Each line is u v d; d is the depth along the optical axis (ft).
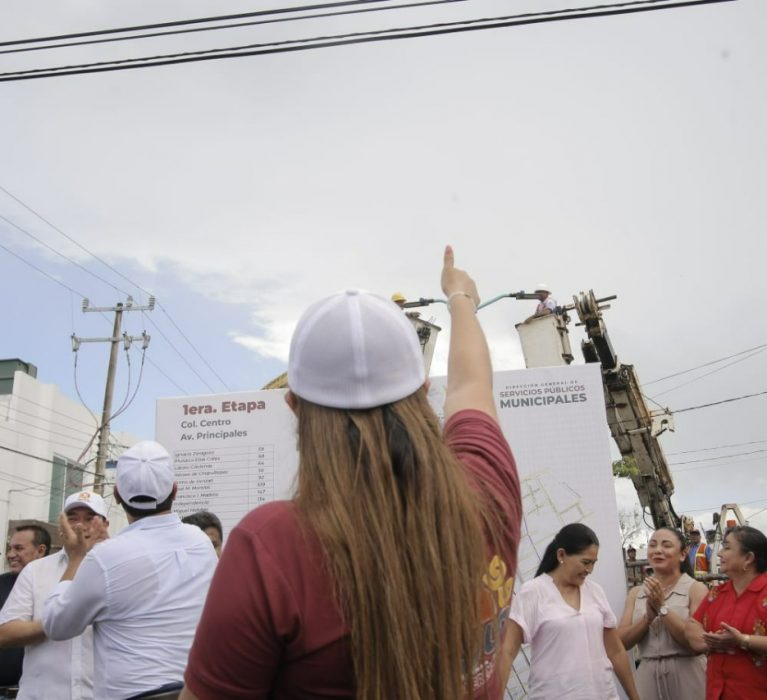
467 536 3.93
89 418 90.94
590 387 19.35
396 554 3.74
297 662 3.73
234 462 20.13
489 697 4.17
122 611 9.87
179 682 9.84
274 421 20.24
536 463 19.03
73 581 10.08
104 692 9.86
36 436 80.33
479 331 5.55
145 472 10.71
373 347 4.15
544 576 15.19
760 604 14.93
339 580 3.68
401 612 3.64
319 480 3.96
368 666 3.63
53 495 82.79
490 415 4.93
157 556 10.25
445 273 6.05
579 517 18.65
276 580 3.69
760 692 14.35
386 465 3.90
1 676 14.82
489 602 4.19
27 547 16.76
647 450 36.29
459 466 4.22
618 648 15.39
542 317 27.99
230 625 3.68
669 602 17.04
